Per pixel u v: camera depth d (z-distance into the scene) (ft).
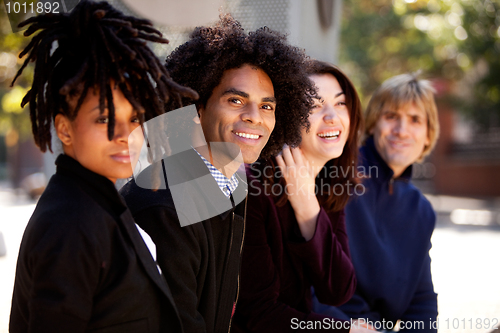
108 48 3.17
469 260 16.85
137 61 3.25
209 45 4.54
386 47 38.04
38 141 3.48
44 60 3.19
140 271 3.41
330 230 5.65
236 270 4.60
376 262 6.94
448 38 33.22
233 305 4.67
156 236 3.90
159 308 3.58
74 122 3.30
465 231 26.04
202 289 4.21
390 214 7.28
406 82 7.62
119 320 3.26
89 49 3.21
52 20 3.31
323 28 10.18
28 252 3.12
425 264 7.34
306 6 9.04
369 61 37.96
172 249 3.89
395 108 7.47
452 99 37.86
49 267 3.01
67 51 3.24
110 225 3.34
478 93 36.19
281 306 5.38
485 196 44.16
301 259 5.62
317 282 5.66
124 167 3.41
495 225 28.84
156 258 3.87
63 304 2.97
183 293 3.87
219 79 4.60
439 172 46.01
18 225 25.41
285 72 4.81
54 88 3.34
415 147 7.47
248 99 4.58
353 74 39.04
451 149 45.96
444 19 32.76
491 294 11.35
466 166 44.88
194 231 4.08
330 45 10.91
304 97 5.22
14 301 3.41
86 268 3.12
